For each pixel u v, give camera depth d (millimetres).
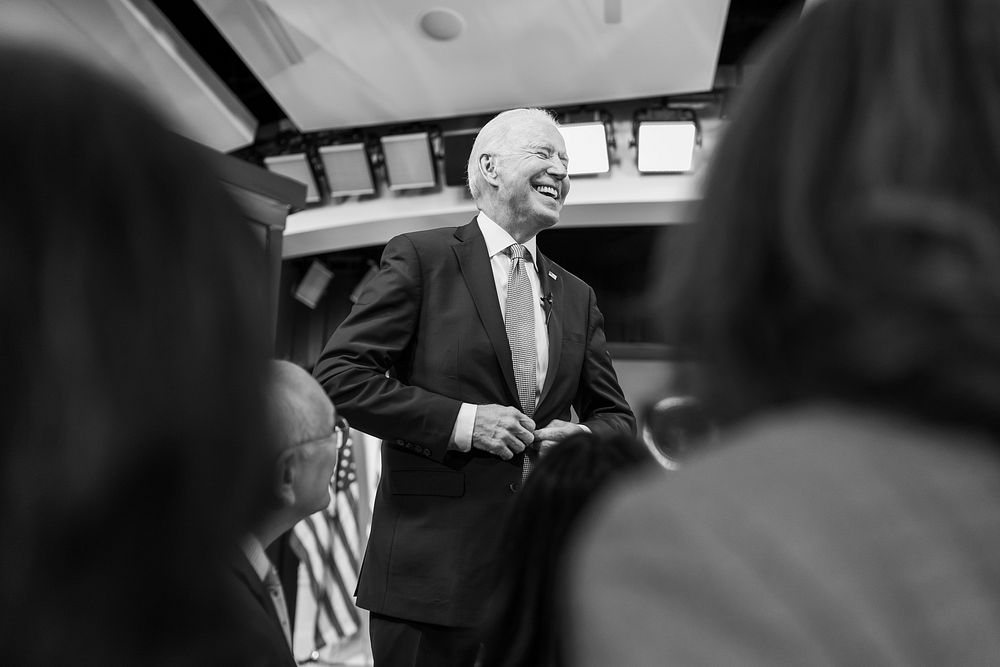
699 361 439
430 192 5629
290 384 1321
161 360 381
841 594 317
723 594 322
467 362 1939
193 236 402
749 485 358
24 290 364
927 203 359
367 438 6289
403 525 1852
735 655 310
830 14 436
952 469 356
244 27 4375
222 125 4977
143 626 414
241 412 414
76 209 375
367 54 4598
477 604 1768
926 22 402
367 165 5461
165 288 386
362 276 7316
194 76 4637
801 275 384
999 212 362
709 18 4344
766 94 434
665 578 335
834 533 335
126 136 398
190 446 392
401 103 5059
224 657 455
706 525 345
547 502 1128
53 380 361
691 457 424
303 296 6898
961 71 385
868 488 349
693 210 449
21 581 377
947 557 329
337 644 6164
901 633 312
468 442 1819
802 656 306
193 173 419
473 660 1768
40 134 381
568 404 2033
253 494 441
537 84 4875
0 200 371
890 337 365
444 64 4684
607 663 333
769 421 403
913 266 358
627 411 2096
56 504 367
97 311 369
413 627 1799
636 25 4402
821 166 392
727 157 436
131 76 441
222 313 406
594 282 6848
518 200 2105
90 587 391
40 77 395
